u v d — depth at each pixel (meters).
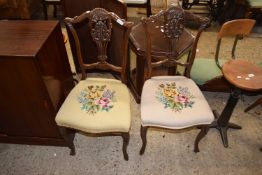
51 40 1.44
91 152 1.74
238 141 1.82
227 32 1.86
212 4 3.41
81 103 1.50
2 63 1.22
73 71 2.41
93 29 1.45
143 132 1.53
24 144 1.77
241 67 1.59
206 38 3.07
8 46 1.28
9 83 1.31
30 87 1.34
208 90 2.15
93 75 2.45
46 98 1.41
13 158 1.70
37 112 1.49
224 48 2.87
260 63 2.08
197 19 1.42
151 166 1.65
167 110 1.45
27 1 3.08
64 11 1.94
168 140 1.83
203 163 1.67
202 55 2.74
